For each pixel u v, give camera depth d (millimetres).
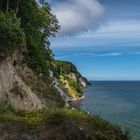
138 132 56125
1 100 30875
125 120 74188
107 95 175750
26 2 55375
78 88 165125
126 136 23094
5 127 19594
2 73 32750
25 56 44219
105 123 23359
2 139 18609
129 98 151500
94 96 169875
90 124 22219
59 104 45062
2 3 51469
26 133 19188
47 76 51281
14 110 29734
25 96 34875
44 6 61250
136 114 86875
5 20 36250
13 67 36344
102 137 20703
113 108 104562
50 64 63125
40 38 58219
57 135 19047
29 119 22016
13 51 35750
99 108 105125
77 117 22906
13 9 53750
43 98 41312
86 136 19797
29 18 55938
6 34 34125
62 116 20844
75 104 124500
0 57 33156
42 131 19391
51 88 47719
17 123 20578
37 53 48969
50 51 63719
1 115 22984
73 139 19203
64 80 169750
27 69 42125
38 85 42938
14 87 33688
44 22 61875
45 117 21750
